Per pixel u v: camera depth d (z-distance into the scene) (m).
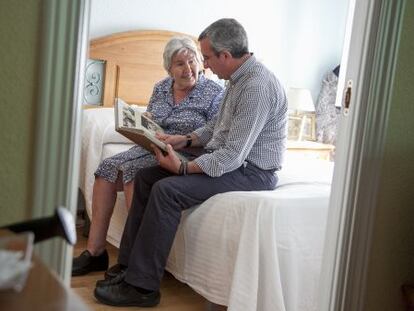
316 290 1.85
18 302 0.48
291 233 1.79
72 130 0.93
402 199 1.40
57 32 0.89
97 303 2.00
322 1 4.18
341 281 1.36
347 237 1.35
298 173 2.37
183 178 1.95
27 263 0.52
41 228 0.65
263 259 1.74
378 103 1.31
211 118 2.60
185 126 2.57
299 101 3.82
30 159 0.92
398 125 1.36
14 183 0.91
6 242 0.57
